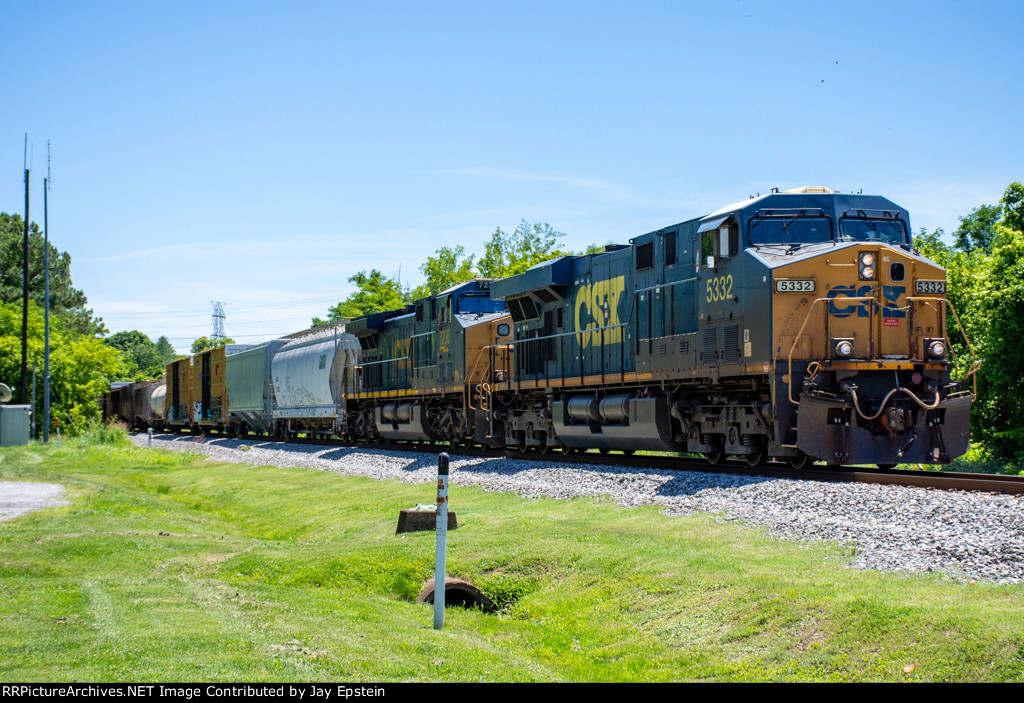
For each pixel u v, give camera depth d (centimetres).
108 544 1196
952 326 3134
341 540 1362
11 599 847
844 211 1565
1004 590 714
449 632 829
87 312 9138
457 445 2795
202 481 2594
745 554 937
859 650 662
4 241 8062
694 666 717
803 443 1377
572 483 1600
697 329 1698
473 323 2652
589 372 2127
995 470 2573
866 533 936
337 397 3659
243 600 872
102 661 632
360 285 7956
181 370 5944
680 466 1769
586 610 900
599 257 2108
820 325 1437
